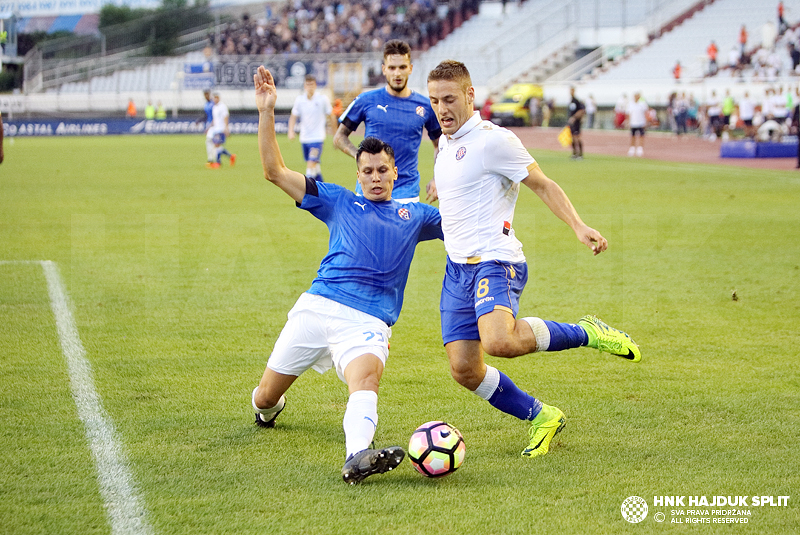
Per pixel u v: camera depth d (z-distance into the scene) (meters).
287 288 11.08
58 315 9.52
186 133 56.78
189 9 74.50
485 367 5.78
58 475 5.29
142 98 60.59
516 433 6.12
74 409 6.52
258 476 5.30
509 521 4.66
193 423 6.27
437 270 12.42
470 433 6.12
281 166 5.84
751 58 50.34
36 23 83.44
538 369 7.71
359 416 5.26
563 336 5.60
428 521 4.66
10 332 8.80
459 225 5.75
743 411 6.50
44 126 53.78
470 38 64.25
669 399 6.81
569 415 6.47
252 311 9.84
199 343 8.49
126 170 28.48
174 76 65.19
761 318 9.44
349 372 5.49
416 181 9.27
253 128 55.28
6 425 6.16
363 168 5.84
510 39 61.72
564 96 55.22
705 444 5.83
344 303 5.66
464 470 5.43
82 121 54.41
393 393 7.00
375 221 5.84
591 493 5.04
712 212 17.61
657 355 8.09
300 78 57.75
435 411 6.56
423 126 9.21
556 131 52.84
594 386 7.18
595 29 59.41
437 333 8.98
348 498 4.97
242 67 58.59
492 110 54.25
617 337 5.72
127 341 8.53
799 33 50.62
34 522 4.64
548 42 60.47
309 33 67.62
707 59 51.22
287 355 5.73
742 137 44.62
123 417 6.37
